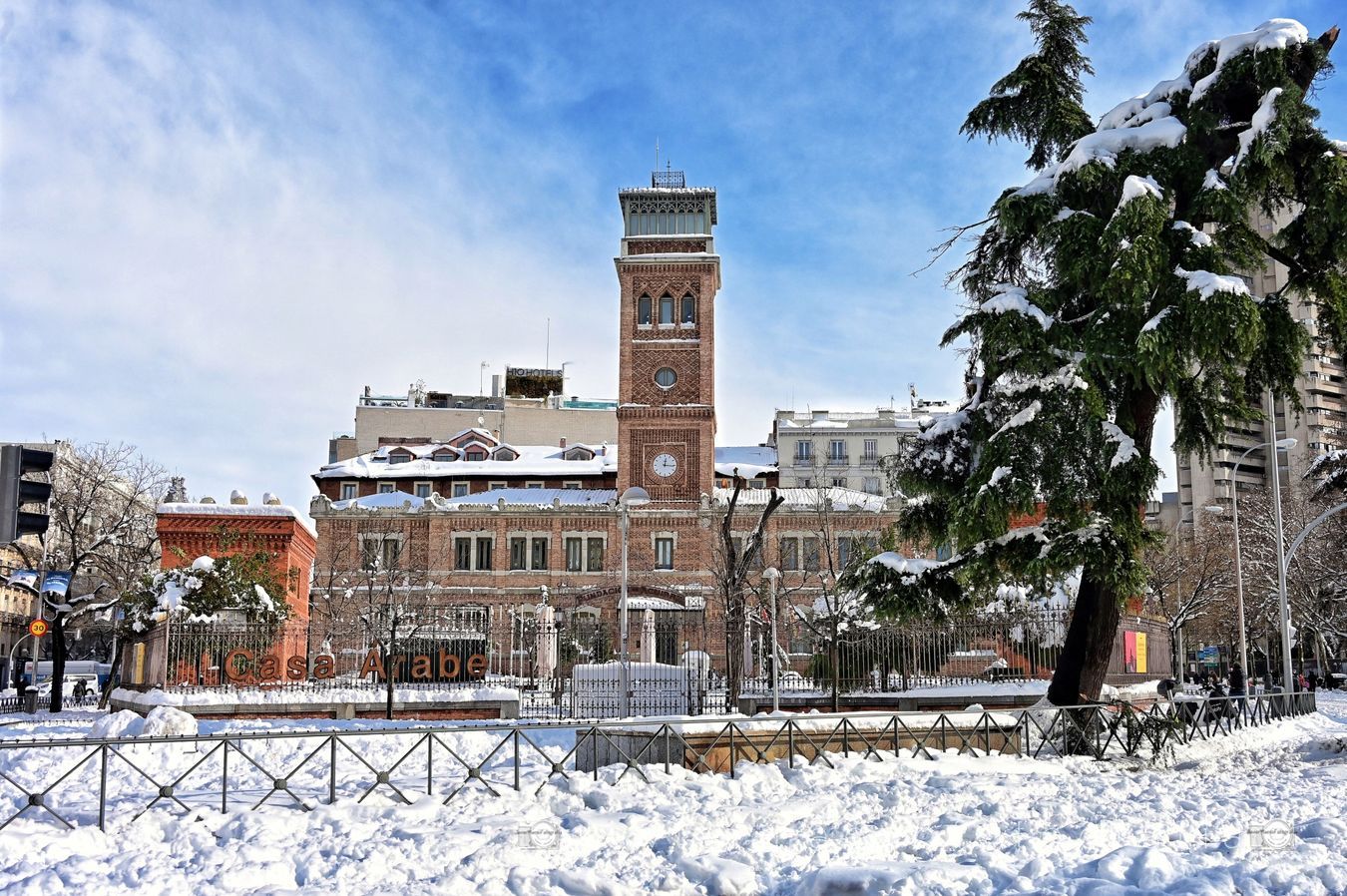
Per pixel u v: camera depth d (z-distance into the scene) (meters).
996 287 21.70
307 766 19.00
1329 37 19.41
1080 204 20.69
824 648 31.39
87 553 44.62
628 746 16.20
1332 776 16.97
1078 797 13.80
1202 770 18.53
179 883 10.11
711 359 68.62
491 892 9.70
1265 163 18.53
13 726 27.23
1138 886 9.09
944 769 16.28
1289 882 8.91
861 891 9.26
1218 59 19.62
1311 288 20.77
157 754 19.44
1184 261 19.14
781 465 91.75
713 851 10.93
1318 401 91.19
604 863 10.59
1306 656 78.56
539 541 68.19
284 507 42.22
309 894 9.70
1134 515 19.64
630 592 62.97
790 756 15.82
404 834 11.68
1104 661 21.41
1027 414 19.83
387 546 68.62
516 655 56.34
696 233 69.88
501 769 18.12
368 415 89.44
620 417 68.38
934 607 22.48
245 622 32.72
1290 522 59.28
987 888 9.23
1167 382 18.83
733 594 34.06
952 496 21.72
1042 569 19.97
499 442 87.88
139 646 34.75
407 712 28.38
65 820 12.23
